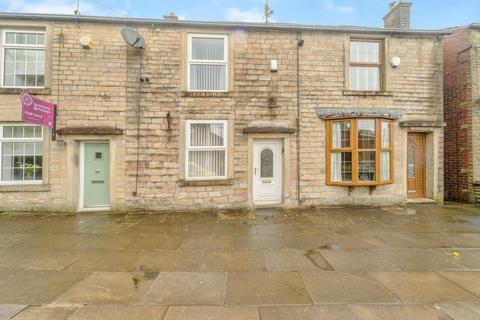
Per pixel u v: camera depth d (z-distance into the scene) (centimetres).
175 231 539
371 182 738
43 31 708
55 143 693
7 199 684
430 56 796
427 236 505
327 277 339
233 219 633
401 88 784
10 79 705
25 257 403
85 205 723
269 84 752
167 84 726
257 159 762
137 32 703
